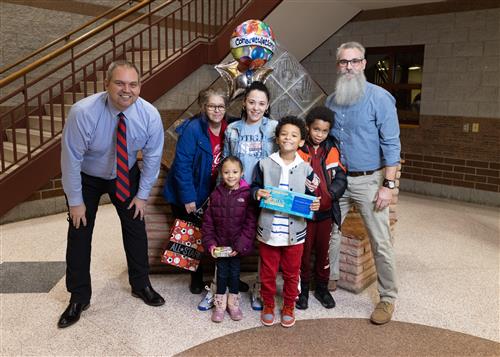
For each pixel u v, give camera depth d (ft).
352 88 7.70
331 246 9.10
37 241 12.47
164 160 9.89
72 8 19.61
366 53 21.70
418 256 11.71
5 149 16.53
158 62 18.21
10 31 17.69
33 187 14.66
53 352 7.02
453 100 18.93
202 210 8.58
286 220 7.53
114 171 7.85
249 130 7.98
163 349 7.16
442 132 19.43
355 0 19.17
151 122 7.64
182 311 8.43
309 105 10.43
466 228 14.57
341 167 8.05
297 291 7.84
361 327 7.93
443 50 19.01
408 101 20.92
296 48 22.13
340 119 8.07
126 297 8.99
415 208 17.37
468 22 18.15
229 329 7.80
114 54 16.98
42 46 18.71
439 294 9.35
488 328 7.97
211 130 8.40
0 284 9.57
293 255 7.65
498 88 17.58
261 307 8.49
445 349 7.25
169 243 8.73
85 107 7.00
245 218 7.75
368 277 9.73
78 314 7.97
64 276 10.04
